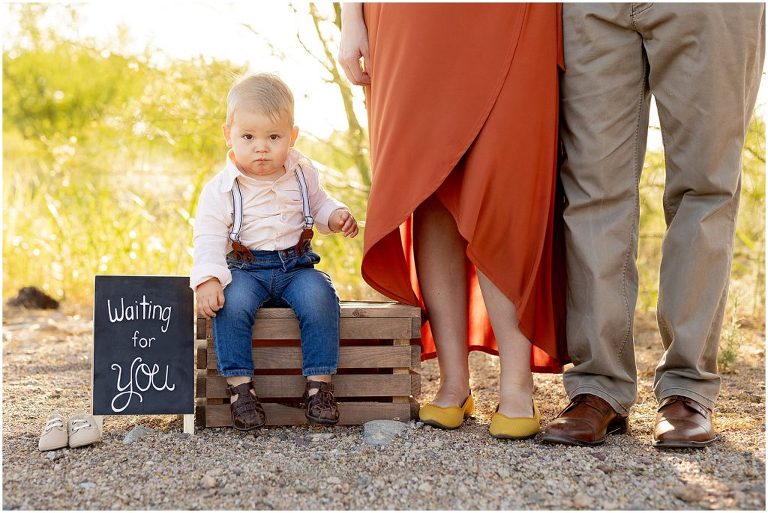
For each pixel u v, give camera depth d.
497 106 2.36
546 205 2.41
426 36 2.41
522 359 2.47
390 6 2.50
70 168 6.28
